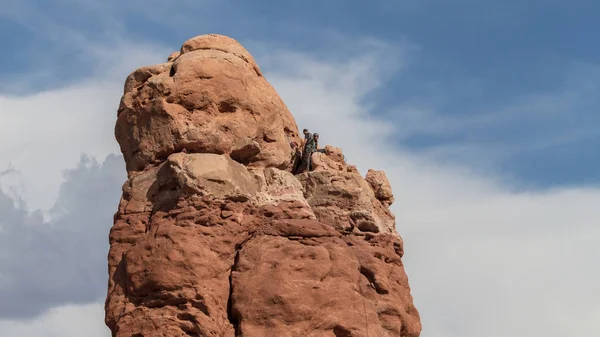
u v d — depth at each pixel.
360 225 65.94
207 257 58.09
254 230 60.50
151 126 61.84
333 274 59.62
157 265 57.66
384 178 69.75
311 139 68.06
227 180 59.81
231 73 62.91
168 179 59.97
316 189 66.19
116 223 61.09
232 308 58.16
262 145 63.66
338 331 58.78
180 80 61.84
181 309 57.22
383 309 63.47
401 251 68.25
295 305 57.84
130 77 64.31
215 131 61.44
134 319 57.72
